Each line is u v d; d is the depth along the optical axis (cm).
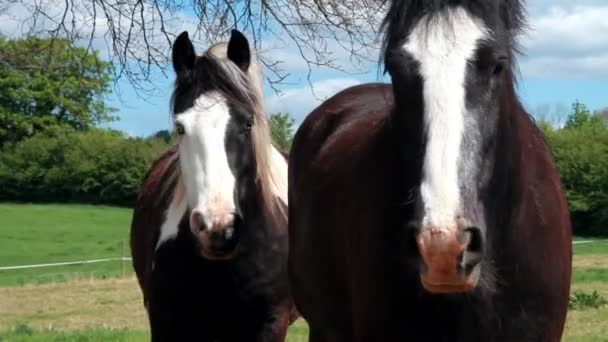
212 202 460
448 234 249
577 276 1594
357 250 338
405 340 314
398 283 309
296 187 457
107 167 4028
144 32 569
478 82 268
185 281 512
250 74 512
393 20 288
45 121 4091
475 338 307
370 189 330
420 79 268
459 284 258
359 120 417
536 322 314
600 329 939
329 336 411
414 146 272
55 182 4112
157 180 600
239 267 507
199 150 471
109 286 1731
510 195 300
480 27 272
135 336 948
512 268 307
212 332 527
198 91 486
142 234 587
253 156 502
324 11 573
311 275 414
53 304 1474
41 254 2625
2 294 1628
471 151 262
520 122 314
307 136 469
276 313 524
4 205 3994
